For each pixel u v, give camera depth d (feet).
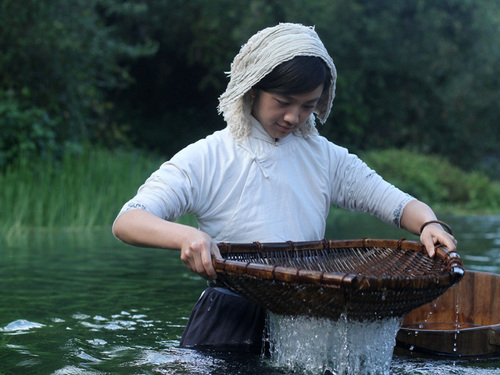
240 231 6.59
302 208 6.81
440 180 44.62
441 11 51.78
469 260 13.66
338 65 49.06
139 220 5.91
